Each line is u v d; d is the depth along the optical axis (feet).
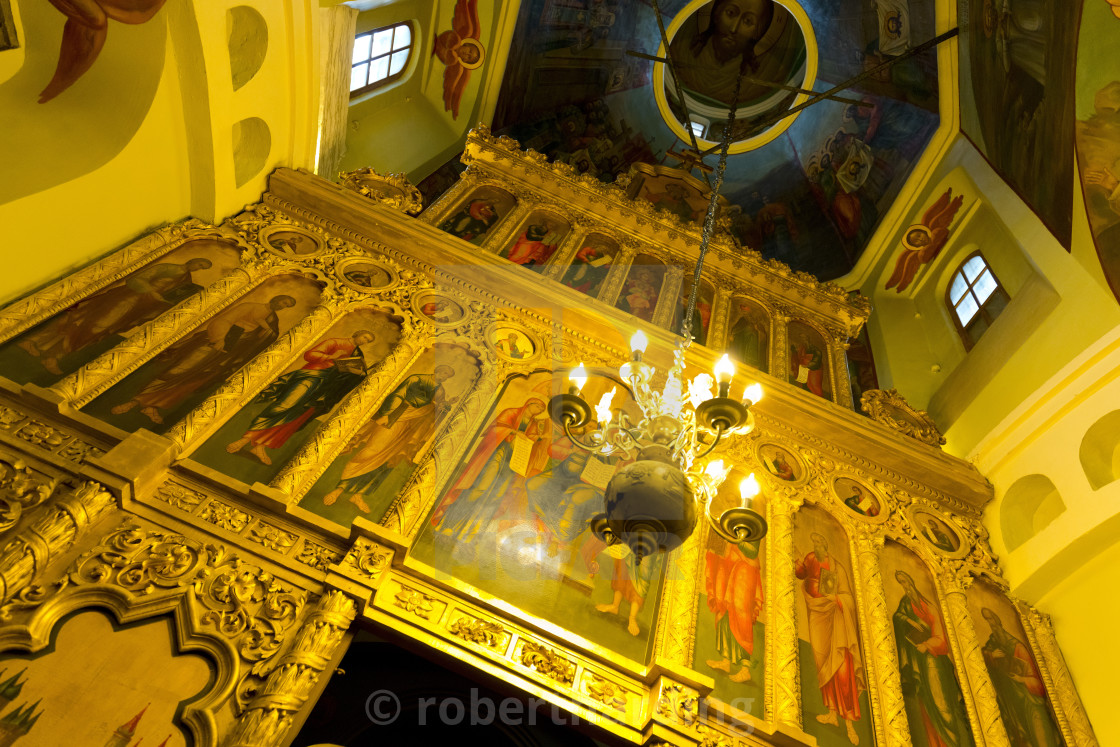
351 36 32.09
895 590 22.99
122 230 23.31
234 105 24.20
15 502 15.29
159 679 14.20
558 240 33.71
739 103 49.65
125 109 22.41
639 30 45.03
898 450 27.27
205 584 15.69
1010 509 26.25
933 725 19.44
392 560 17.12
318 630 15.29
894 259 40.34
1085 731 20.68
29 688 13.28
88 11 21.02
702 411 14.75
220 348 21.76
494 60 40.52
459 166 41.63
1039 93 28.40
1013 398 29.19
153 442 17.11
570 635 17.42
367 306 25.31
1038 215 30.25
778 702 18.26
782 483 25.02
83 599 14.60
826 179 44.39
